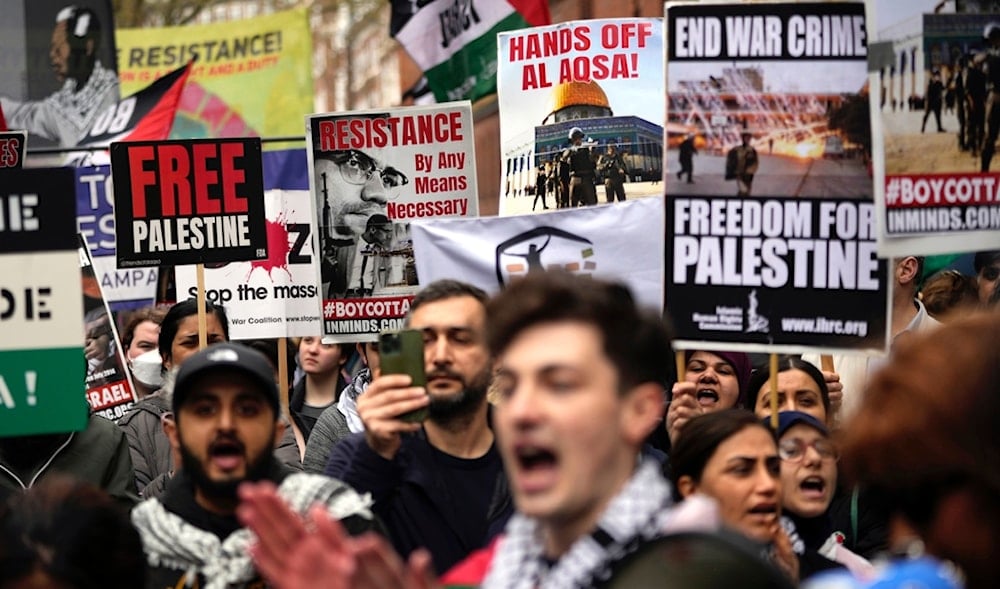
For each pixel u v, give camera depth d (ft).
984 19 19.25
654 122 26.25
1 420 15.46
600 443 9.61
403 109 26.55
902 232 18.89
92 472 20.70
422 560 8.72
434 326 17.11
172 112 42.68
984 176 19.25
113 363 28.35
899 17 19.03
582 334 9.71
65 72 45.50
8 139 26.32
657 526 9.29
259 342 30.01
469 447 17.19
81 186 34.01
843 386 25.48
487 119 60.39
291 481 14.97
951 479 8.05
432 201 26.58
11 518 12.05
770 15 19.26
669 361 11.08
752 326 19.10
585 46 26.53
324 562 8.86
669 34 19.36
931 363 8.21
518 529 10.18
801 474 18.42
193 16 90.12
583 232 23.66
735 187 19.22
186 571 14.75
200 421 14.92
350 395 25.11
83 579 11.78
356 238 26.55
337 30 160.97
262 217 24.95
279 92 46.60
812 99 19.25
